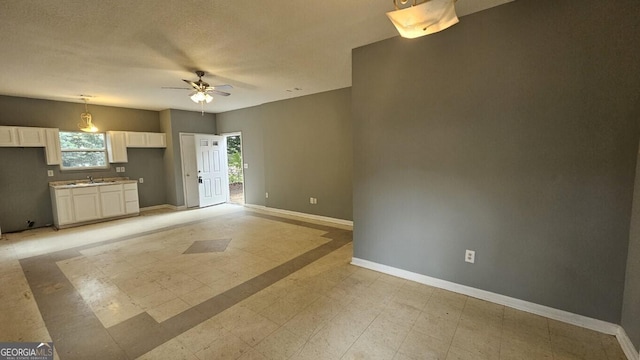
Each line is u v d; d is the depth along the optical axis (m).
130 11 2.13
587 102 1.95
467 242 2.52
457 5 2.19
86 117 5.34
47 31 2.42
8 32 2.41
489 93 2.30
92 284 2.83
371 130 2.96
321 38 2.71
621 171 1.89
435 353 1.84
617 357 1.78
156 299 2.54
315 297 2.55
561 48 2.00
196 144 6.84
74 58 3.07
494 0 2.12
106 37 2.57
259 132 6.34
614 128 1.88
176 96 5.04
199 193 6.92
